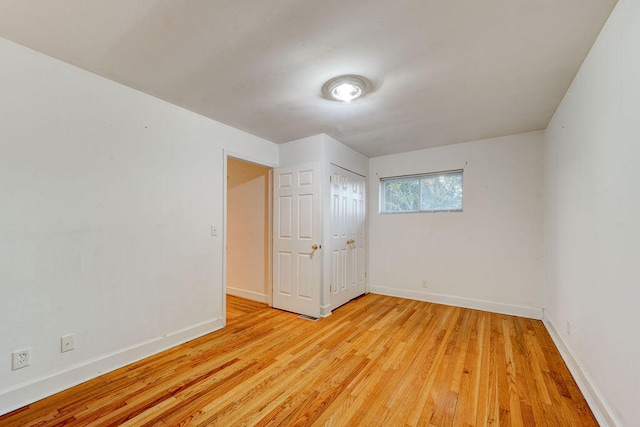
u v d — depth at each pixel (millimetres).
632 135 1292
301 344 2539
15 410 1632
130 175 2225
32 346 1731
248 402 1717
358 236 4180
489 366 2141
